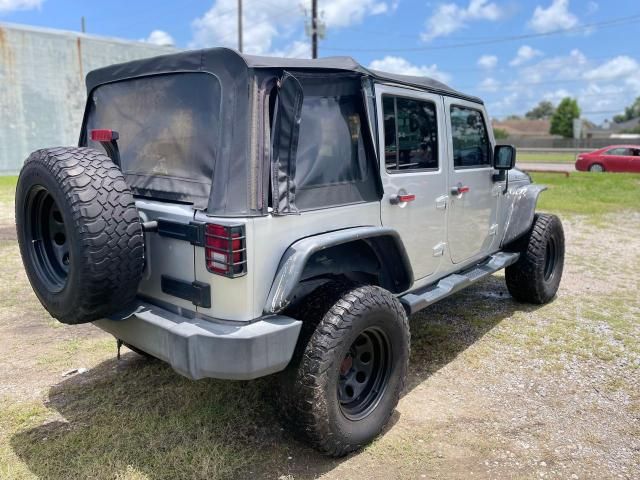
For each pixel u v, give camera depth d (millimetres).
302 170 2572
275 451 2773
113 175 2383
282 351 2342
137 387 3404
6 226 8805
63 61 17500
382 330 2787
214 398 3252
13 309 4891
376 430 2828
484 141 4398
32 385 3451
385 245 3012
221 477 2559
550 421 3109
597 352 4039
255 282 2322
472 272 4242
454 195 3869
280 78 2373
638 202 11945
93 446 2783
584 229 9016
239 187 2295
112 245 2295
